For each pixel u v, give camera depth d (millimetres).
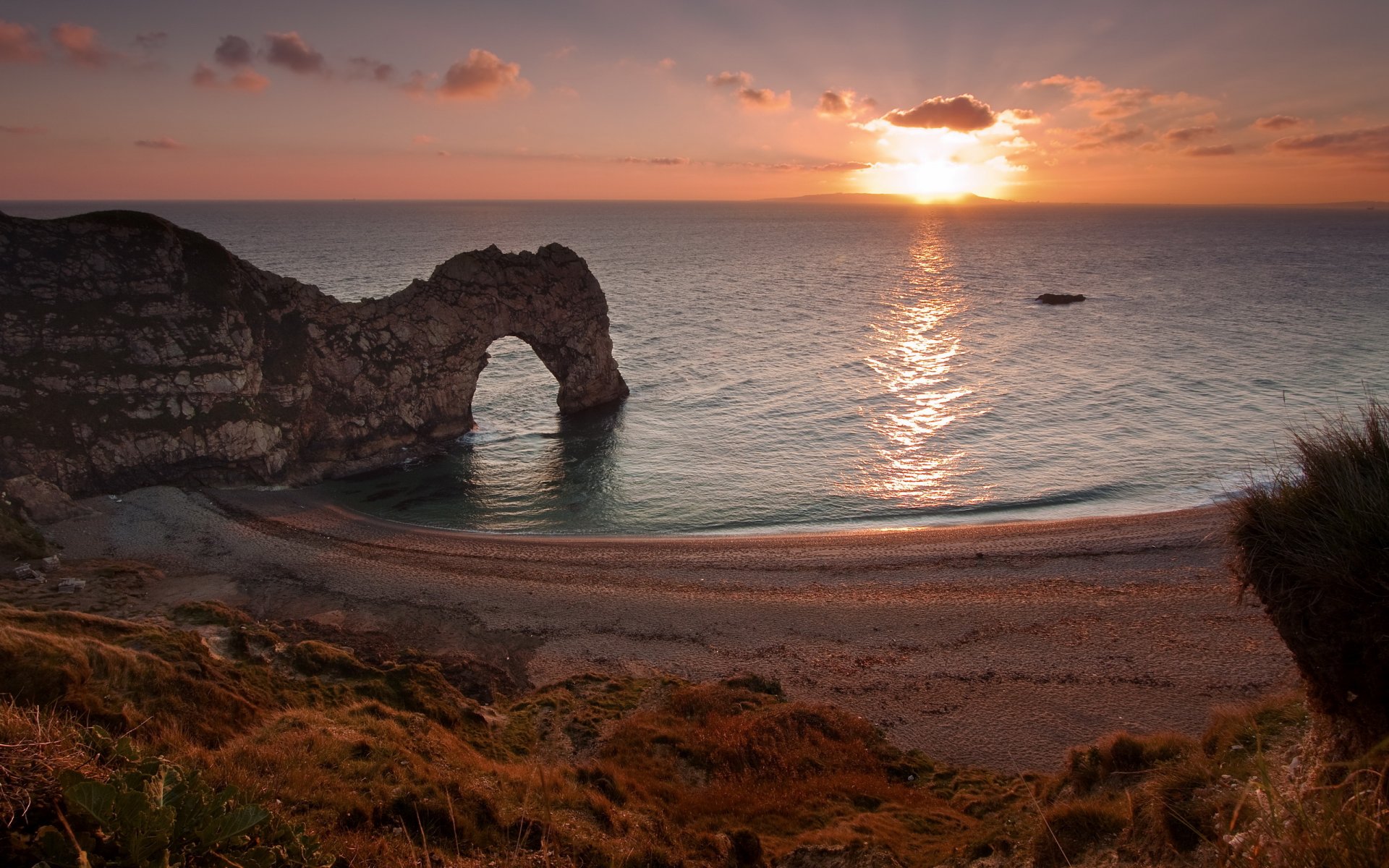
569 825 15594
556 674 31500
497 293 69938
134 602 35938
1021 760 25672
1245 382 77000
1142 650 31812
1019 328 115062
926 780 24328
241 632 27688
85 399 51031
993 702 29016
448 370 66625
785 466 59281
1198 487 51656
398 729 20562
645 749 24438
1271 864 4551
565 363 74750
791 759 24281
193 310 55625
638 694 29328
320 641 32969
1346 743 6613
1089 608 35531
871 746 26016
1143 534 43625
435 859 11531
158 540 44031
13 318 51031
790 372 88562
